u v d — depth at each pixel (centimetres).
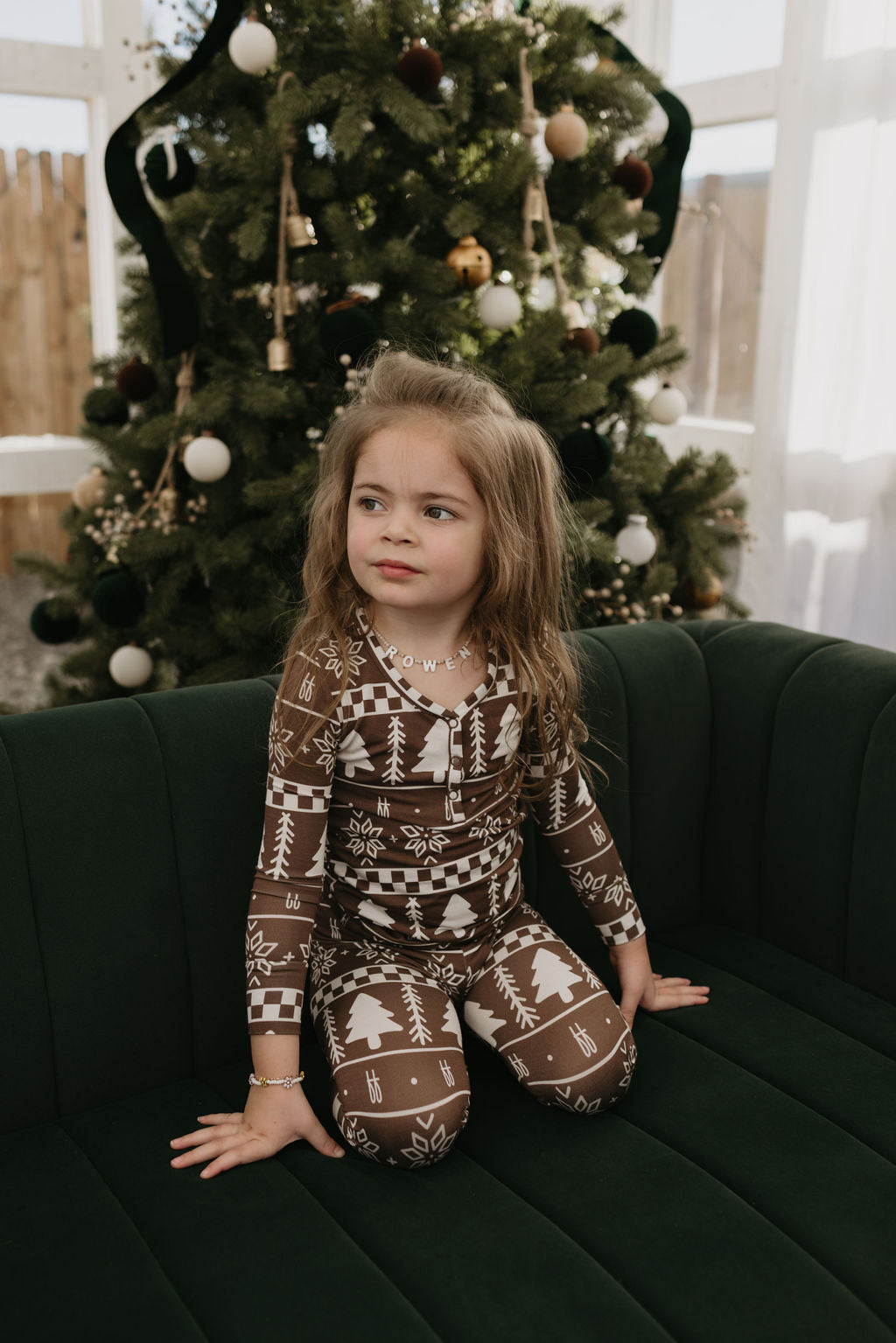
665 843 151
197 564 215
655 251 232
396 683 112
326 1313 84
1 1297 85
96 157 317
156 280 194
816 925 139
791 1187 98
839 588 286
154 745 117
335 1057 106
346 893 118
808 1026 124
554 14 213
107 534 219
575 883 129
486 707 115
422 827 114
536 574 122
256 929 108
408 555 107
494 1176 102
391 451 108
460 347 211
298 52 203
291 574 198
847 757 135
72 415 337
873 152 264
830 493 286
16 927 107
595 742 143
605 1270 90
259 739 123
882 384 271
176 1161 101
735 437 328
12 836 107
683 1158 102
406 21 192
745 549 283
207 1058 120
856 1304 87
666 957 142
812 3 268
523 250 198
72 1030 110
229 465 202
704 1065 116
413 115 181
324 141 204
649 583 217
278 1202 96
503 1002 114
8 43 291
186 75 189
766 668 149
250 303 220
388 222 208
